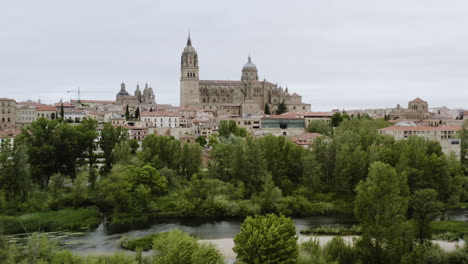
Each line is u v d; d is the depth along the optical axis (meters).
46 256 85.00
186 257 78.94
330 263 86.00
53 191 147.62
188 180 167.38
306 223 127.56
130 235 115.56
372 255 91.00
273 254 79.06
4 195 134.50
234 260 94.94
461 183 151.38
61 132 159.88
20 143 153.25
